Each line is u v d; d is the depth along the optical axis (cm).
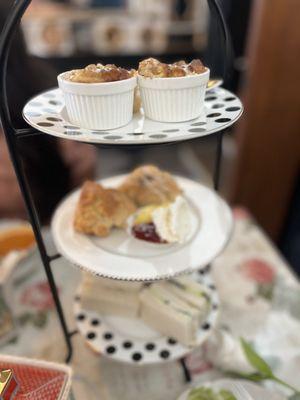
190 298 48
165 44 187
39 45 167
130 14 180
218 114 36
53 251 65
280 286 62
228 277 64
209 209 54
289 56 105
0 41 30
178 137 31
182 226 48
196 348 49
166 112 35
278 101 113
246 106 114
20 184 37
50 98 40
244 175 128
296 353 50
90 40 177
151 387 48
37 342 53
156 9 183
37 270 65
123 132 33
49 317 57
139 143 31
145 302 47
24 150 84
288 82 110
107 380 48
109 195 49
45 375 34
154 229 48
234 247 72
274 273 65
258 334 54
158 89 33
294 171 129
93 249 46
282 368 48
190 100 34
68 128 33
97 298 50
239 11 139
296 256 111
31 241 66
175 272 42
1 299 51
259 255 70
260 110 114
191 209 54
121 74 33
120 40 183
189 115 35
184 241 47
